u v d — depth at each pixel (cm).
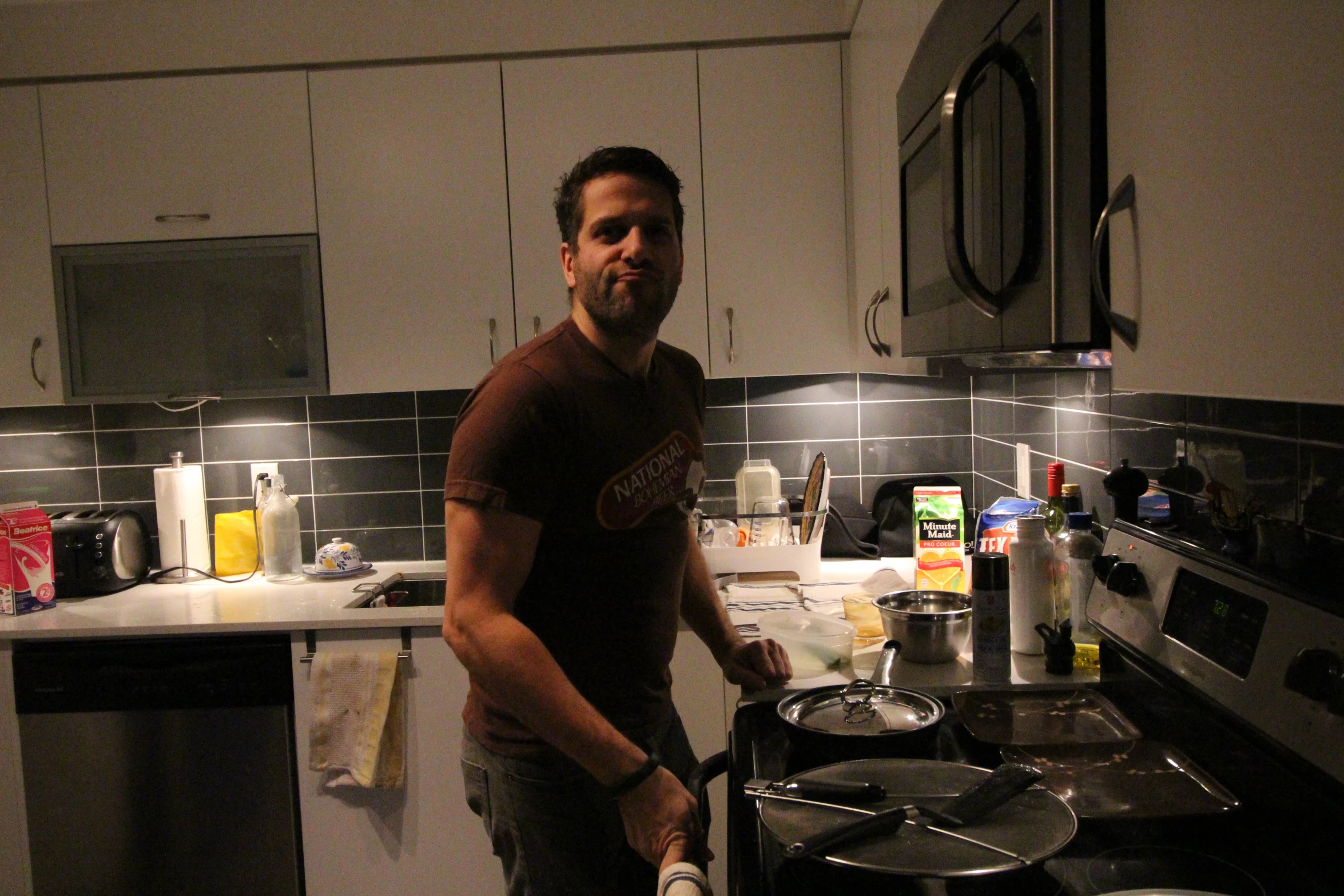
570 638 133
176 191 254
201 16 252
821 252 253
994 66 107
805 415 286
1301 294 56
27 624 230
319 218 255
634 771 114
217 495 291
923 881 88
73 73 254
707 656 221
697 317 256
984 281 112
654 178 129
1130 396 164
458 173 253
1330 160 53
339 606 236
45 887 233
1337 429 106
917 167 158
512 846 141
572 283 135
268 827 228
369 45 252
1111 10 82
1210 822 96
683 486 144
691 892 96
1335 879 82
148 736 228
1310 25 54
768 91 250
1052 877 88
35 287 257
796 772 115
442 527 290
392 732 224
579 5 250
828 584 229
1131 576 123
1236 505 122
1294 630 92
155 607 243
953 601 171
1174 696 112
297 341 257
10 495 290
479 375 257
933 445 284
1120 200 80
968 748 118
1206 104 66
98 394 259
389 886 228
